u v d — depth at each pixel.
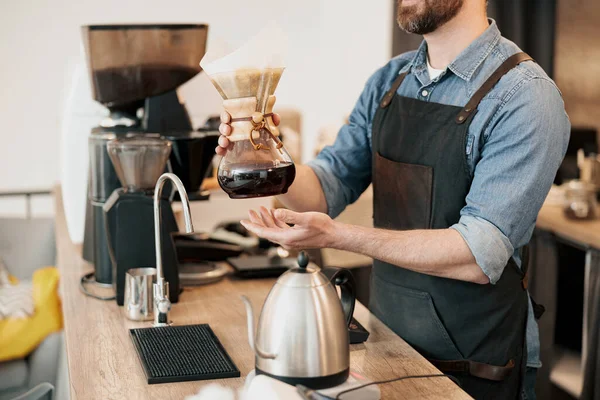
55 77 4.42
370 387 1.33
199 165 2.23
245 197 1.51
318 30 4.88
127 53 2.22
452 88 1.80
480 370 1.75
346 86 4.98
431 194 1.79
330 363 1.28
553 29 3.61
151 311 1.83
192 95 2.89
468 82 1.76
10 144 4.42
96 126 2.53
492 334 1.76
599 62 3.50
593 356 2.66
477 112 1.72
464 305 1.75
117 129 2.26
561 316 3.03
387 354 1.60
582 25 3.53
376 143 1.93
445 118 1.77
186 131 2.28
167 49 2.23
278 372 1.28
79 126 2.54
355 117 2.08
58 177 4.50
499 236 1.61
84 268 2.32
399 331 1.84
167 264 1.94
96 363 1.55
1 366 2.79
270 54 1.43
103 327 1.78
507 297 1.76
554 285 3.01
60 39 4.40
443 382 1.45
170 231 1.94
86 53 2.24
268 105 1.49
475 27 1.78
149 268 1.92
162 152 1.92
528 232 1.70
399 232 1.64
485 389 1.77
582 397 2.70
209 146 2.23
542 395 2.98
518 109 1.65
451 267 1.62
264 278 2.22
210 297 2.02
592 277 2.71
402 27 1.79
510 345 1.77
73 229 2.62
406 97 1.88
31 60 4.37
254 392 1.23
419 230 1.65
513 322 1.77
